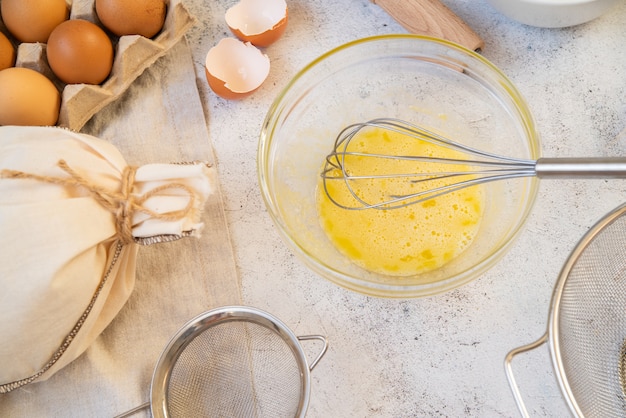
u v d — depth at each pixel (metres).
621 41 0.69
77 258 0.58
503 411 0.63
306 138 0.67
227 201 0.68
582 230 0.65
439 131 0.67
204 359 0.64
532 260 0.65
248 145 0.69
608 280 0.60
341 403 0.63
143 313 0.65
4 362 0.59
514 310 0.64
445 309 0.64
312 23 0.72
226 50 0.69
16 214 0.57
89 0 0.66
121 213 0.60
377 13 0.71
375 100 0.68
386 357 0.64
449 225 0.63
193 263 0.66
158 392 0.61
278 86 0.70
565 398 0.55
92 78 0.65
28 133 0.60
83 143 0.61
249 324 0.63
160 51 0.68
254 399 0.64
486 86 0.64
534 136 0.59
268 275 0.66
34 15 0.64
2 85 0.62
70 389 0.64
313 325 0.65
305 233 0.64
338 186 0.64
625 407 0.60
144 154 0.69
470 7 0.71
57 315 0.58
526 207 0.58
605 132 0.67
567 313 0.58
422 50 0.64
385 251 0.63
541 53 0.69
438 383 0.63
